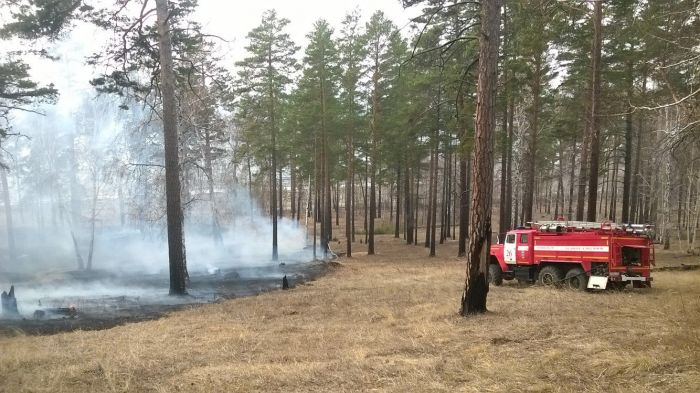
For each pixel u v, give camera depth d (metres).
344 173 41.84
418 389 5.34
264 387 5.66
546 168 47.66
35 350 8.30
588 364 5.96
